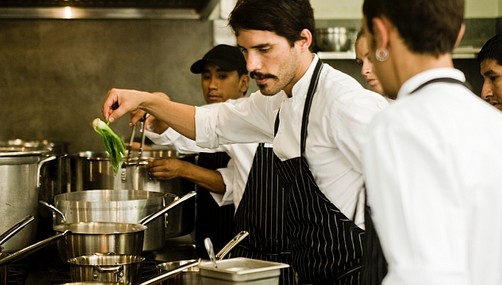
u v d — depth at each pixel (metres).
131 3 4.80
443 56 1.55
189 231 3.44
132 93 2.89
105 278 2.30
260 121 2.79
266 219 3.16
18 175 2.79
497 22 5.27
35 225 2.89
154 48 5.05
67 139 5.04
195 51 5.06
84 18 4.92
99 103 5.04
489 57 2.98
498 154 1.48
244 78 4.15
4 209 2.77
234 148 3.30
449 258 1.40
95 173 3.38
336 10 5.25
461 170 1.43
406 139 1.45
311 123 2.37
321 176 2.40
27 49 4.98
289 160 2.46
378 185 1.47
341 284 2.40
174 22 5.04
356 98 2.26
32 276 2.92
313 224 2.44
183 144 3.65
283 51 2.31
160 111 2.95
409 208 1.43
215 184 3.52
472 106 1.51
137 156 3.80
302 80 2.39
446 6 1.52
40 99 5.01
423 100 1.50
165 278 2.18
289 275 2.78
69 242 2.51
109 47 5.02
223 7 5.00
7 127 5.00
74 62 5.02
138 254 2.59
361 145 2.21
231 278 2.05
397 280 1.43
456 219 1.42
